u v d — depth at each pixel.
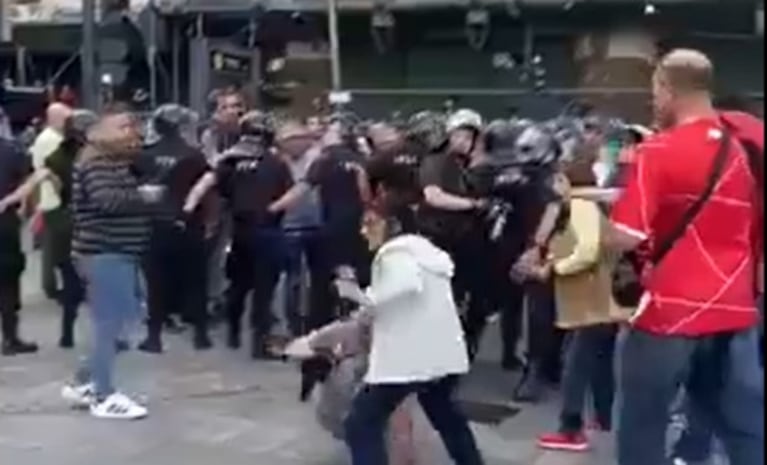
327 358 6.62
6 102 21.38
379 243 6.00
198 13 18.80
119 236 8.10
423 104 19.39
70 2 22.61
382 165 6.09
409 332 5.75
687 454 5.68
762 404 4.69
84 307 12.23
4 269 10.28
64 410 8.48
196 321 10.73
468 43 19.03
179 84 18.73
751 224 4.64
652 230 4.61
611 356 7.39
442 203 8.90
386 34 19.28
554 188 7.62
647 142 4.70
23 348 10.44
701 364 4.71
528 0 17.94
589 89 17.05
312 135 10.47
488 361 10.02
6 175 10.12
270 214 10.12
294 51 19.34
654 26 16.16
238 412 8.49
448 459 6.78
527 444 7.62
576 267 7.13
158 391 9.09
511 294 9.41
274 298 10.57
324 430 7.50
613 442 7.13
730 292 4.59
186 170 10.45
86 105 16.62
